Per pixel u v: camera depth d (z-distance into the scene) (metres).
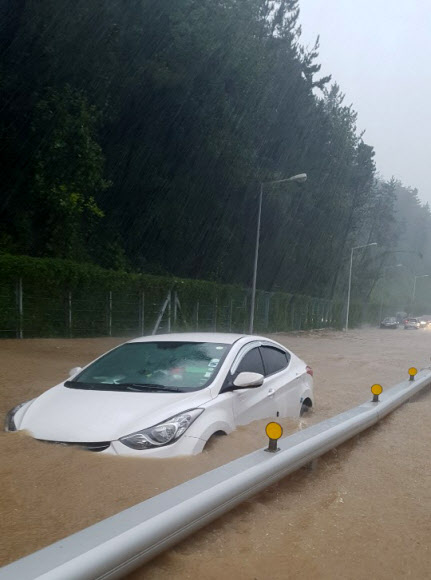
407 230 122.25
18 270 20.38
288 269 45.91
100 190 26.81
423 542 3.77
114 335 24.83
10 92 23.00
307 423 6.41
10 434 4.82
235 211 37.19
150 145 29.91
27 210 24.80
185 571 3.15
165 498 3.46
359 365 16.73
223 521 3.80
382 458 5.64
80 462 4.28
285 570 3.25
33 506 3.62
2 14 21.70
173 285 28.91
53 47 22.58
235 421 5.41
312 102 42.75
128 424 4.66
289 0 39.38
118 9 24.69
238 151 32.56
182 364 5.88
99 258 29.00
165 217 32.31
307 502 4.32
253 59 31.00
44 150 23.48
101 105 25.80
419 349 25.30
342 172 48.47
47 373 11.95
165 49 27.14
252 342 6.62
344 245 54.75
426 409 8.30
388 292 92.75
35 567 2.62
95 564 2.72
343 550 3.56
